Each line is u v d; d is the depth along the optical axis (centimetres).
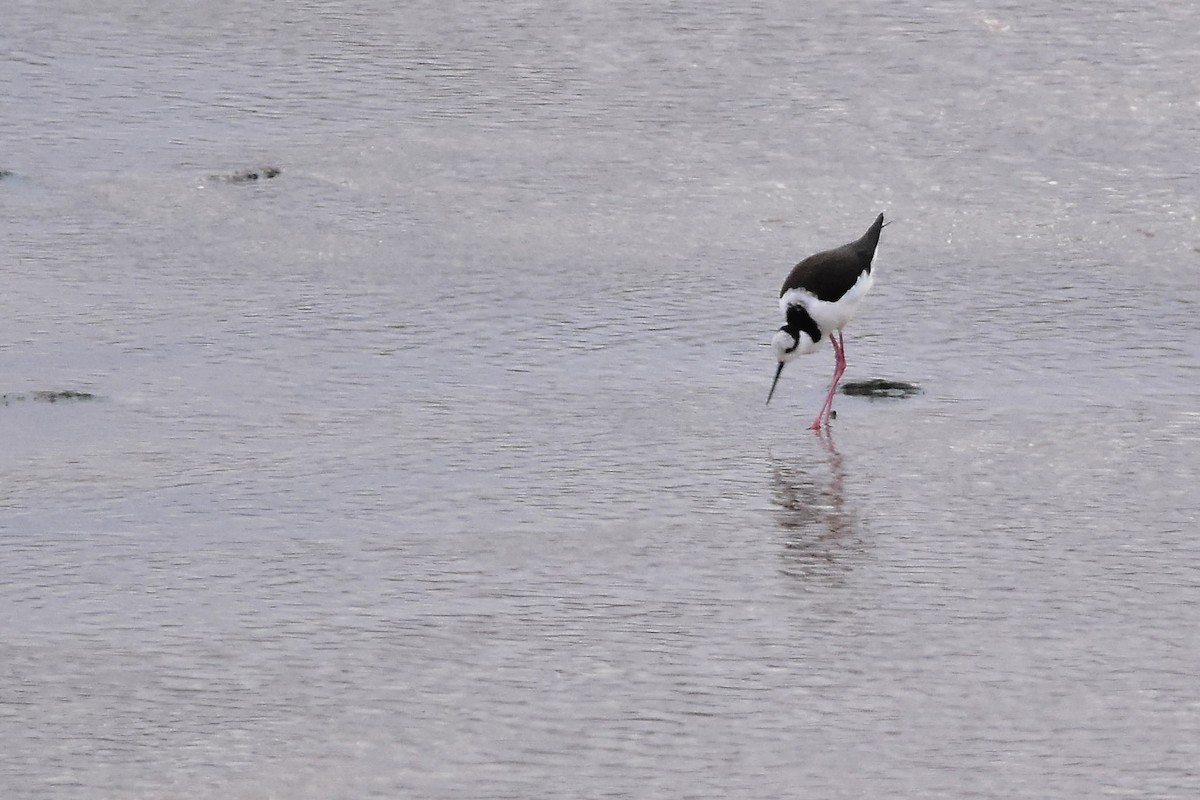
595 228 1959
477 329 1705
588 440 1464
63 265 1867
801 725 1036
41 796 972
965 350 1652
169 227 1969
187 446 1451
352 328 1706
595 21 2564
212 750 1015
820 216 1984
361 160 2145
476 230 1956
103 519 1323
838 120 2245
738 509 1337
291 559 1258
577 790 969
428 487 1376
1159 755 997
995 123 2223
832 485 1380
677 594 1203
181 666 1112
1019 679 1084
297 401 1542
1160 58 2386
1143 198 2011
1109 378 1576
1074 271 1827
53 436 1470
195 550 1273
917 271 1838
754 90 2336
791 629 1152
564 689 1078
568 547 1276
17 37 2534
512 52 2470
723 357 1645
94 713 1056
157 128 2252
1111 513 1320
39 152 2177
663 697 1068
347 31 2555
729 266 1855
